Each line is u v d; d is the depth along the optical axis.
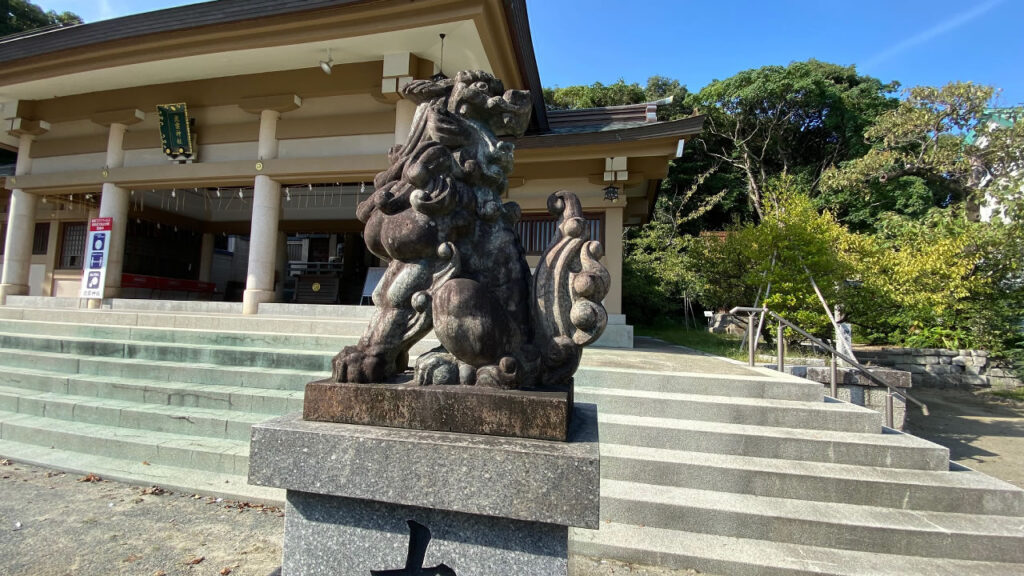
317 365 5.80
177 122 9.90
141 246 15.39
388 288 2.27
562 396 1.94
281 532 3.41
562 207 2.40
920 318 12.70
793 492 3.62
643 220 15.88
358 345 2.25
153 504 3.78
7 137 12.41
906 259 10.86
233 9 8.05
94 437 4.67
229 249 20.89
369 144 9.46
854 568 3.04
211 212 16.22
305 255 21.05
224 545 3.22
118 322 8.41
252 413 4.98
